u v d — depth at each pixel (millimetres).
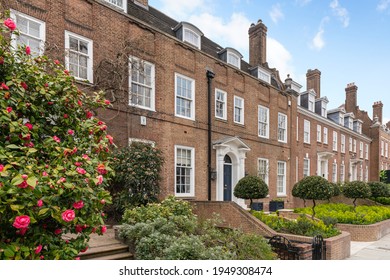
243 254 5469
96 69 9180
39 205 2586
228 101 14320
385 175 32031
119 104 9578
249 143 15406
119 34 9945
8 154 2736
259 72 17219
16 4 7527
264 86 16984
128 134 9859
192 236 5316
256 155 15805
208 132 13070
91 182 3127
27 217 2492
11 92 3328
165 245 5219
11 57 3545
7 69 3512
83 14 9023
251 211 10258
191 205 9023
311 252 6562
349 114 29312
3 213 2600
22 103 3342
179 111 12047
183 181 11938
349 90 34594
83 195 3076
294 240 7340
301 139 20672
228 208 8641
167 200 7977
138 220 6820
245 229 8211
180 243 4961
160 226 6207
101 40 9414
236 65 15477
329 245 7188
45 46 7684
